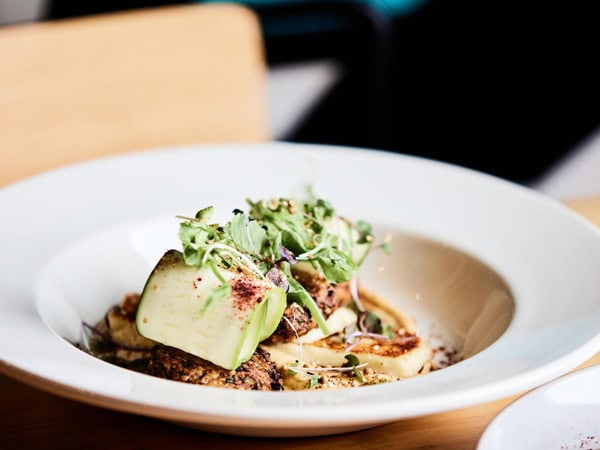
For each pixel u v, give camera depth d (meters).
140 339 0.52
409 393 0.40
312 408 0.38
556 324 0.48
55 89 0.89
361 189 0.65
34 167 0.88
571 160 1.67
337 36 1.53
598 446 0.39
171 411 0.38
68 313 0.54
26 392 0.46
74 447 0.42
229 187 0.65
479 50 1.60
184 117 0.93
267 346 0.49
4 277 0.53
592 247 0.55
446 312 0.58
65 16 1.43
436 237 0.60
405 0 1.56
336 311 0.53
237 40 0.95
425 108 1.66
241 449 0.42
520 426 0.38
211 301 0.44
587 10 1.55
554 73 1.61
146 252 0.60
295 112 1.58
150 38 0.92
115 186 0.64
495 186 0.64
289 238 0.51
